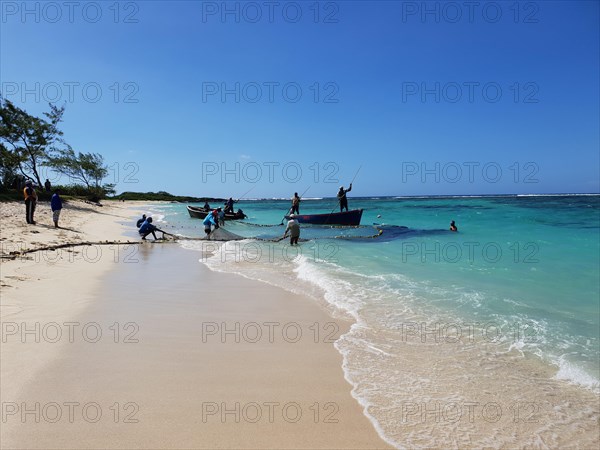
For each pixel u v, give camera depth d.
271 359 5.00
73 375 4.32
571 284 9.06
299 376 4.52
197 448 3.17
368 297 8.04
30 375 4.27
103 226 23.14
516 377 4.57
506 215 31.59
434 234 20.92
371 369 4.75
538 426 3.60
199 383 4.28
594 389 4.29
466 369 4.77
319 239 19.80
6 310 6.30
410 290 8.61
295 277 10.23
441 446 3.27
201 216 33.91
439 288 8.79
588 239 16.52
